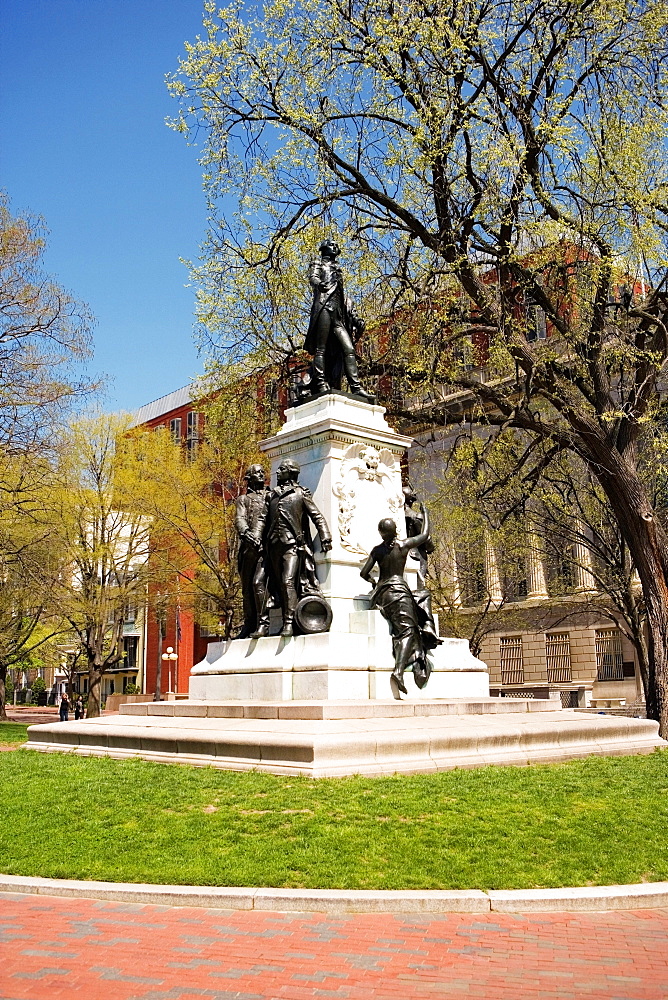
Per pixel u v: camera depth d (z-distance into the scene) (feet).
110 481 121.49
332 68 68.03
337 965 17.24
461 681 45.93
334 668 40.45
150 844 24.43
